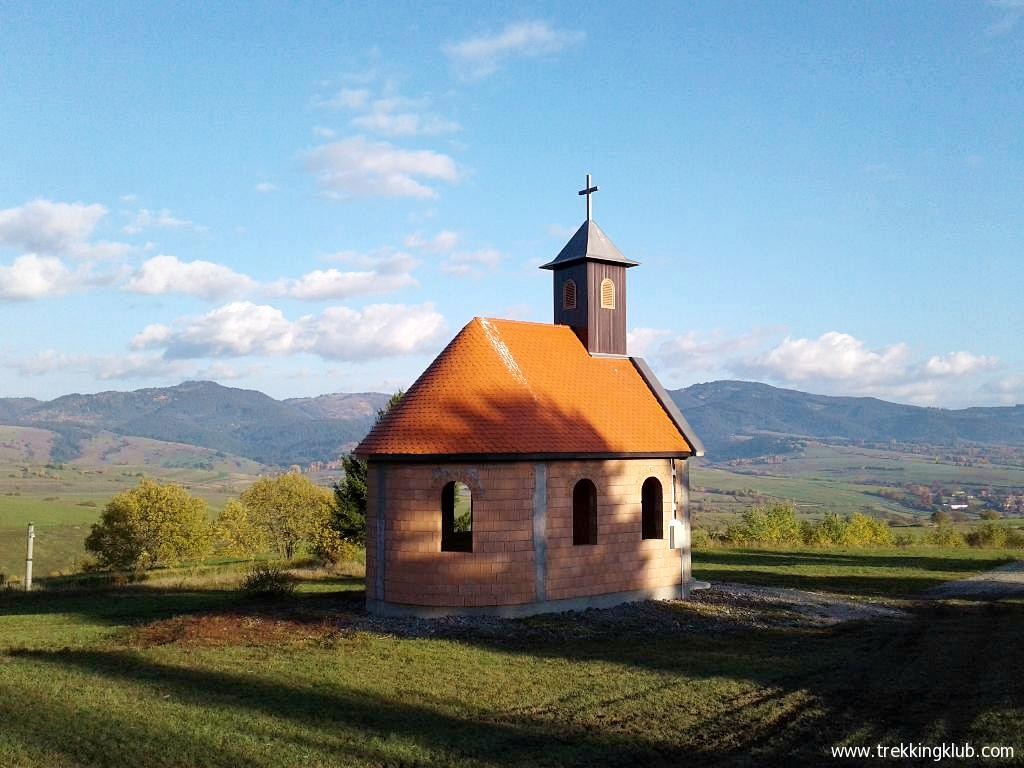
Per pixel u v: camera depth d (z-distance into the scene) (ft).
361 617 71.72
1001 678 48.21
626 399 85.56
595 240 90.02
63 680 47.98
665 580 82.89
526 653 57.57
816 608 79.30
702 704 43.42
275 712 41.65
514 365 79.97
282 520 174.50
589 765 34.55
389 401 116.98
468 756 35.55
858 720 40.16
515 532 72.59
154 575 124.47
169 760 34.58
